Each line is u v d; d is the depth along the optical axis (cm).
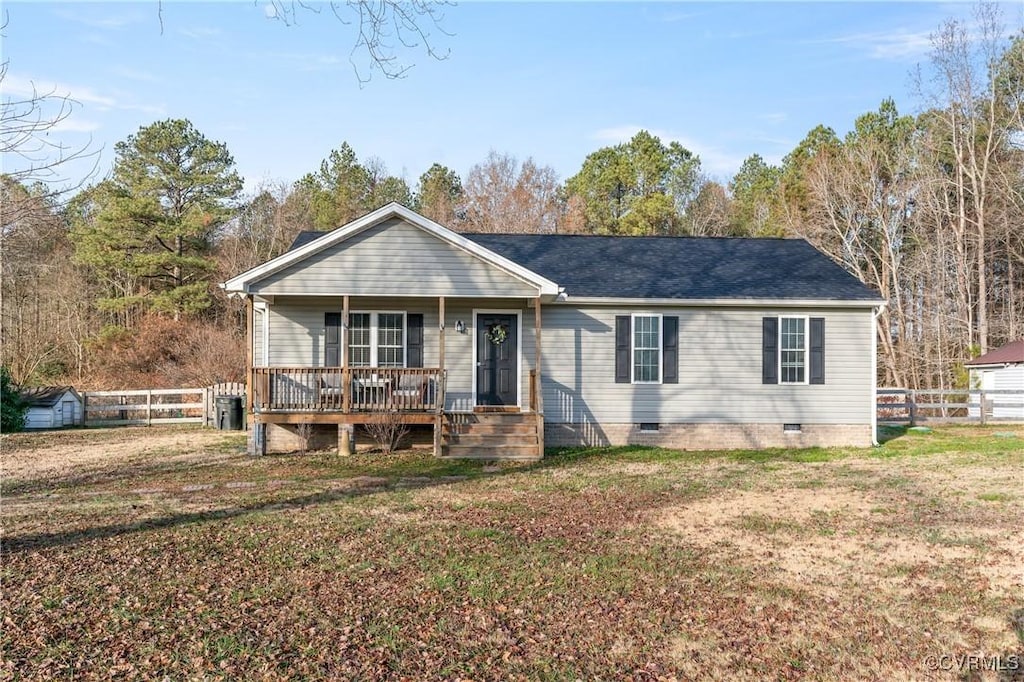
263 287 1678
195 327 3600
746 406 1903
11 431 2280
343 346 1694
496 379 1875
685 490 1286
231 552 861
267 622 660
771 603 723
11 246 1220
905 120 4047
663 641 635
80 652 594
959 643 636
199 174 3997
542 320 1884
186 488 1284
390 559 840
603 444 1881
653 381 1894
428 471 1491
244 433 2206
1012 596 743
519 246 2202
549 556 862
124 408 2528
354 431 1786
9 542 898
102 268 3784
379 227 1709
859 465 1580
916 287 3666
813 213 3959
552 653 609
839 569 830
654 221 4591
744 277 2011
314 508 1109
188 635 629
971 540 947
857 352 1928
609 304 1877
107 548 872
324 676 562
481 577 783
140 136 3912
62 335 3756
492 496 1223
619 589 757
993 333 3406
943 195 3497
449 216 5003
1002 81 3294
